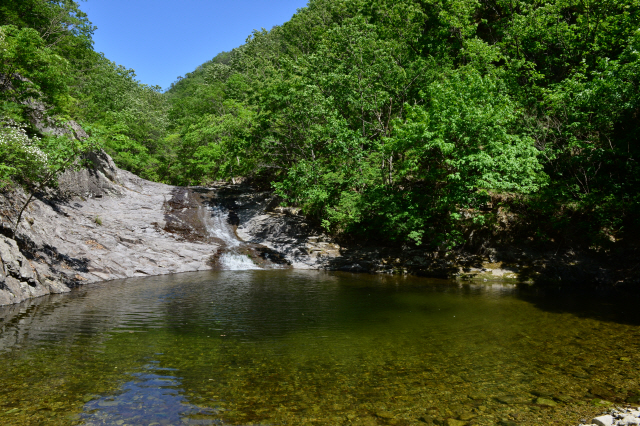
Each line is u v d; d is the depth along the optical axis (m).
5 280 11.01
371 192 20.77
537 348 7.43
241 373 6.05
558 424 4.47
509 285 15.92
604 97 16.19
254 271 18.91
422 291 14.05
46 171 13.55
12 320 9.01
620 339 8.05
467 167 16.30
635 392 5.39
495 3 29.30
